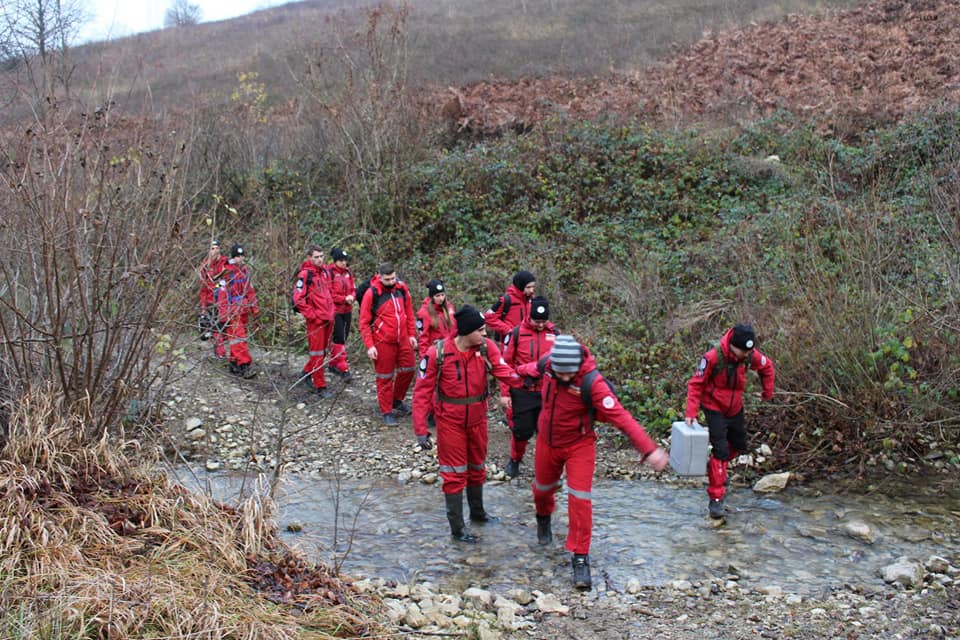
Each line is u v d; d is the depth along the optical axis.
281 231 12.27
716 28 21.56
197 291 7.23
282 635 4.10
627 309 10.48
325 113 15.14
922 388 7.43
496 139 16.33
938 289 8.19
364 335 8.65
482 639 4.41
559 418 5.41
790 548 5.81
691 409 6.22
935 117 13.38
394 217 14.08
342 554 5.84
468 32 26.12
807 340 7.87
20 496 5.04
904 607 4.84
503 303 8.25
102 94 9.09
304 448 8.34
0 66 7.07
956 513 6.25
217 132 14.86
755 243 10.91
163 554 4.79
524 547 5.99
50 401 5.96
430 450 8.19
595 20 25.77
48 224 5.84
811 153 13.63
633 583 5.28
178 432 8.46
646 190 13.21
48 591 4.20
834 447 7.45
